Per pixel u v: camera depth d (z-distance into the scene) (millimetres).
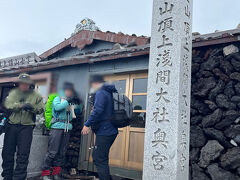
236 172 3209
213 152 3385
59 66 5242
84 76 5145
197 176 3445
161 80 2834
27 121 3598
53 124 3906
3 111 3658
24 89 3645
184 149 2676
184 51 2859
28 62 6613
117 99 3209
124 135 4469
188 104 2842
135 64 4535
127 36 5605
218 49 3756
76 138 4914
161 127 2715
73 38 6613
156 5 3107
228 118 3428
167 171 2562
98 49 6363
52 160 3855
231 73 3580
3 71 5941
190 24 3049
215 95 3633
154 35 3027
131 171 4082
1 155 3867
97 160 3010
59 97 4008
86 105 4914
